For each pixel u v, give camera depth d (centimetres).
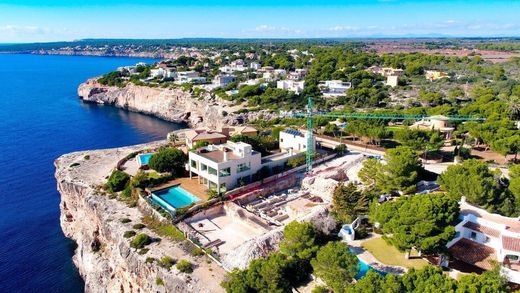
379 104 17475
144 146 12594
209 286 5553
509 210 6391
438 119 12462
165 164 9150
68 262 8138
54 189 11081
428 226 5138
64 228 9088
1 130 16938
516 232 5359
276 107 18075
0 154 13788
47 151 14325
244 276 4919
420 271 4188
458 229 5628
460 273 5222
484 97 15488
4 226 9125
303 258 5469
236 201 7962
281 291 4666
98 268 7344
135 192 8381
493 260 5138
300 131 11581
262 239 6391
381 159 9188
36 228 9150
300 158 9738
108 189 8781
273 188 8669
